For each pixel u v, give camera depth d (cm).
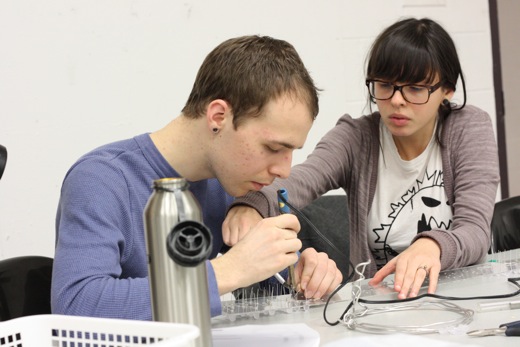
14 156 243
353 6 295
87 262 114
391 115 165
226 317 123
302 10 287
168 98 267
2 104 240
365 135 183
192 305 83
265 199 144
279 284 143
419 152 177
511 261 155
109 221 121
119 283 111
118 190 124
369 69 168
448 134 174
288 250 114
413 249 143
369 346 98
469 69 322
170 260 83
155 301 84
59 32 248
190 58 270
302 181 164
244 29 278
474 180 166
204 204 140
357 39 297
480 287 134
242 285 112
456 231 152
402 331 109
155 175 129
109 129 258
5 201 242
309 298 131
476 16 321
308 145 290
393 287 137
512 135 341
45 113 247
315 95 121
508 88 336
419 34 160
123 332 80
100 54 254
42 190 248
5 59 240
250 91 116
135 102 261
